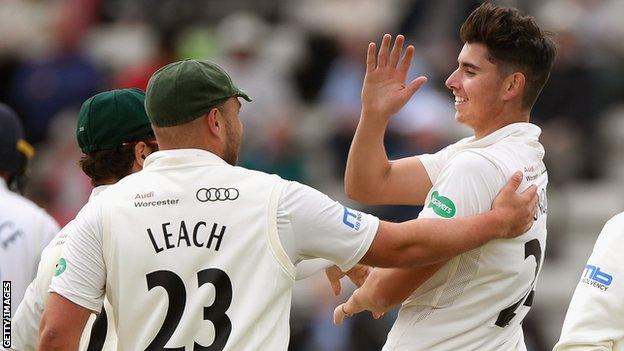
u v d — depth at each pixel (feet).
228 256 53.72
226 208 54.19
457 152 58.29
